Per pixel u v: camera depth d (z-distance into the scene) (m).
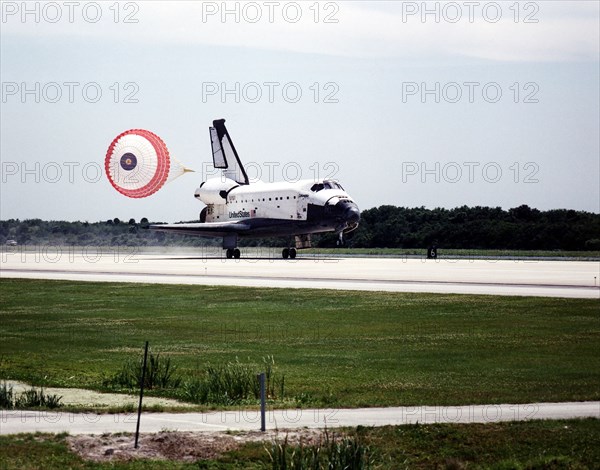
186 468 78.75
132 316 198.88
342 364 134.62
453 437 87.81
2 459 79.31
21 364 139.12
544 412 96.69
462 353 142.12
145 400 108.44
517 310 190.75
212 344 158.00
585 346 146.50
